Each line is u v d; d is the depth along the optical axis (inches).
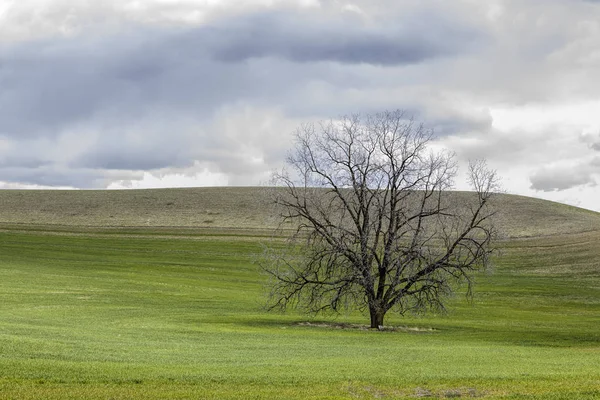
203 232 6540.4
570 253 5561.0
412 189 2384.4
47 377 1023.6
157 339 1721.2
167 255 5211.6
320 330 2242.9
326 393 995.9
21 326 1749.5
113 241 5905.5
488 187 2380.7
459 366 1320.1
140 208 7780.5
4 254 4726.9
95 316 2320.4
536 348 1836.9
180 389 987.9
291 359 1395.2
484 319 2947.8
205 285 3762.3
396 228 2385.6
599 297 3907.5
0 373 1029.2
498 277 4692.4
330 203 2436.0
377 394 1008.2
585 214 7495.1
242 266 4793.3
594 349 1840.6
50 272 3853.3
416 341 1988.2
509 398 979.9
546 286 4308.6
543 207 7554.1
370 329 2369.6
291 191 2405.3
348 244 2379.4
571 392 1022.4
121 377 1053.2
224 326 2225.6
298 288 2422.5
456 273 2447.1
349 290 2367.1
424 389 1047.6
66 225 6909.5
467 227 2405.3
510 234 6466.5
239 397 943.7
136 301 2915.8
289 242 2443.4
